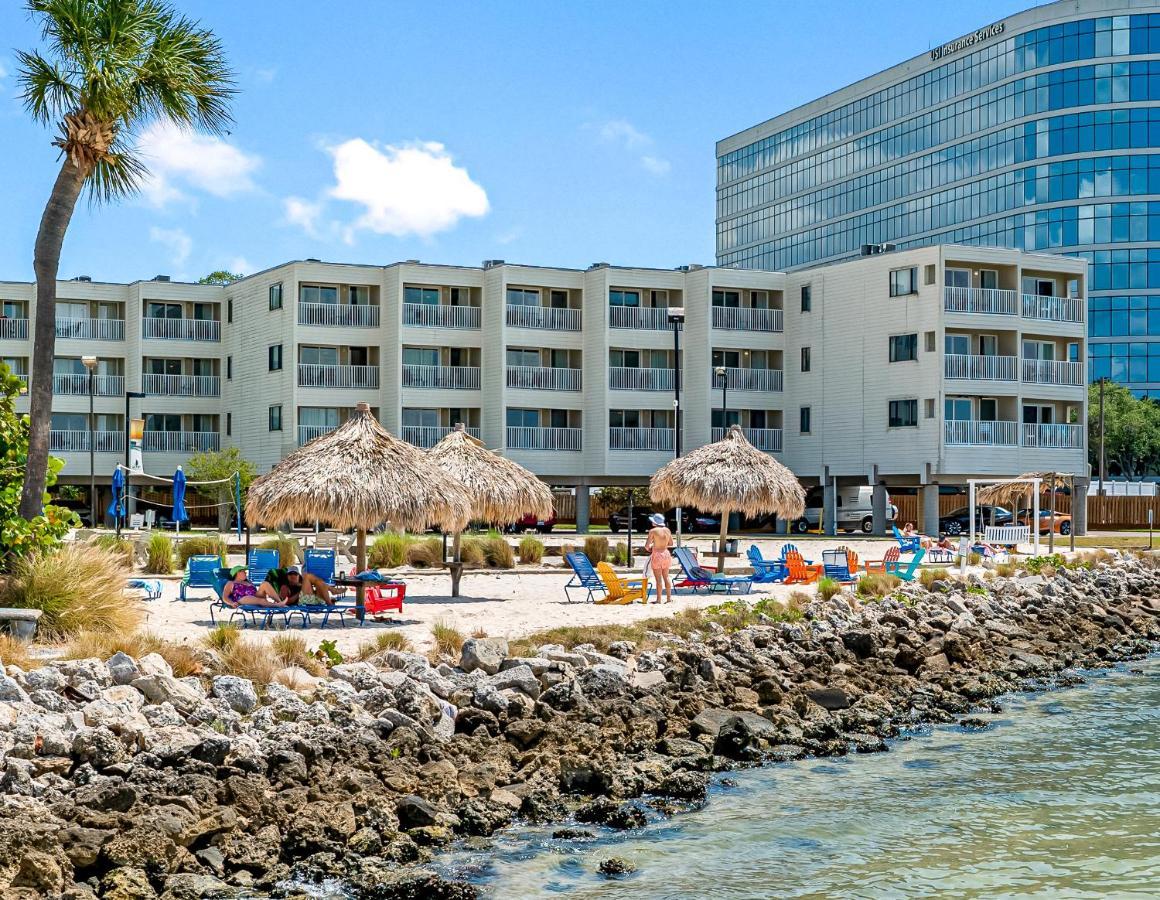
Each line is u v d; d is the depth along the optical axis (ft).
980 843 38.83
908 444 186.29
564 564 112.88
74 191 65.92
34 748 36.99
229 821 34.53
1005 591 101.71
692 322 204.44
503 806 40.06
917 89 343.67
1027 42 317.83
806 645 70.54
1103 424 262.67
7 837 30.68
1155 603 107.04
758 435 204.74
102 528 167.94
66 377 221.05
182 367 225.97
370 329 201.36
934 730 55.88
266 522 73.77
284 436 199.72
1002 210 321.93
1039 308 189.67
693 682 58.03
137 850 32.07
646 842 38.37
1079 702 63.46
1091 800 43.83
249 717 43.45
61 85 66.64
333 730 42.91
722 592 88.79
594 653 58.18
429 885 32.86
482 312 202.49
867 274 192.95
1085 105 311.88
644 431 201.36
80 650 47.34
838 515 200.75
